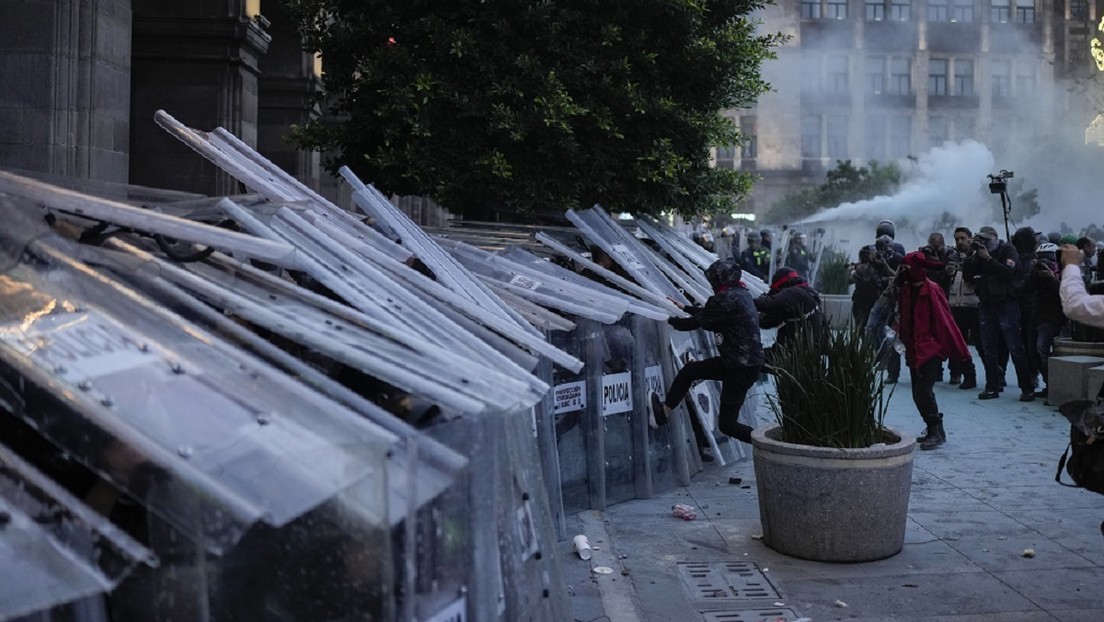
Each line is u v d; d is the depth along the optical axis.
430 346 3.33
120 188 3.90
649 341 7.66
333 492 2.45
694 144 8.77
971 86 72.69
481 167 8.18
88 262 3.06
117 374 2.54
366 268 3.86
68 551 2.22
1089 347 11.55
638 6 8.27
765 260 22.94
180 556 2.42
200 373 2.65
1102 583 5.51
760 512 6.23
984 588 5.43
